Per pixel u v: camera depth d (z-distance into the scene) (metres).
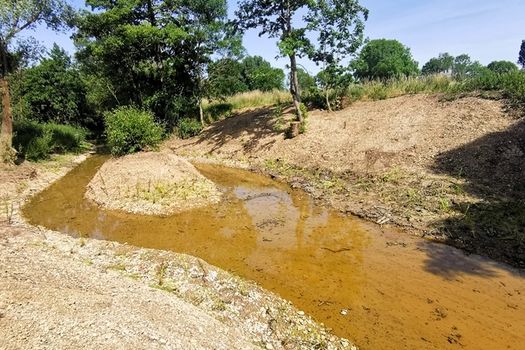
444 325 6.04
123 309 4.79
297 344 5.56
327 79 18.55
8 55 14.96
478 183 10.71
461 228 8.88
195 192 12.46
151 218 10.77
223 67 24.28
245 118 22.34
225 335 5.15
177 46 23.22
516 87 14.34
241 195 12.85
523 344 5.59
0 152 14.52
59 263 6.33
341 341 5.69
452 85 17.30
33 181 14.03
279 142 17.64
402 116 15.77
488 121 13.16
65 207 11.77
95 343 3.91
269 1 17.42
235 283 6.98
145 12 22.80
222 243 9.14
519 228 8.48
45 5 14.41
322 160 15.06
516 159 11.02
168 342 4.31
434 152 12.83
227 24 19.09
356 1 17.25
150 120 16.70
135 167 13.25
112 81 24.45
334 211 10.87
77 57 25.14
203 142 21.09
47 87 24.70
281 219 10.55
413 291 6.93
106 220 10.66
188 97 24.86
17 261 5.99
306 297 6.84
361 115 17.33
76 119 26.45
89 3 22.27
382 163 13.27
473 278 7.22
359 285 7.19
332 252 8.54
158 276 6.99
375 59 39.12
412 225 9.36
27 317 4.07
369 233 9.34
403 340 5.73
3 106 14.58
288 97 23.86
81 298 4.73
